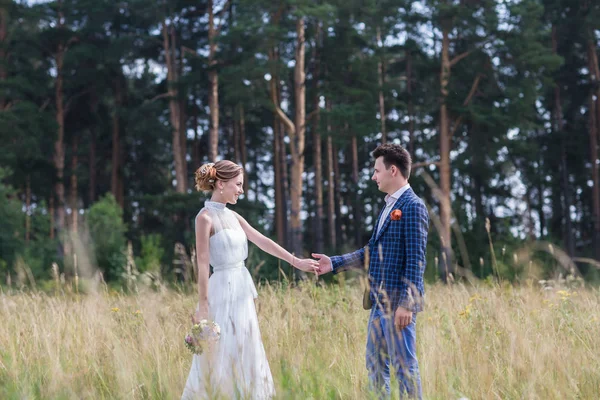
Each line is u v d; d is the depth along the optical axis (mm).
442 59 29281
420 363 4141
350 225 43938
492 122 28484
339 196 40688
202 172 4367
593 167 34844
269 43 27109
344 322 5453
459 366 3836
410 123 36469
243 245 4406
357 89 29891
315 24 30359
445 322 5312
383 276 4059
